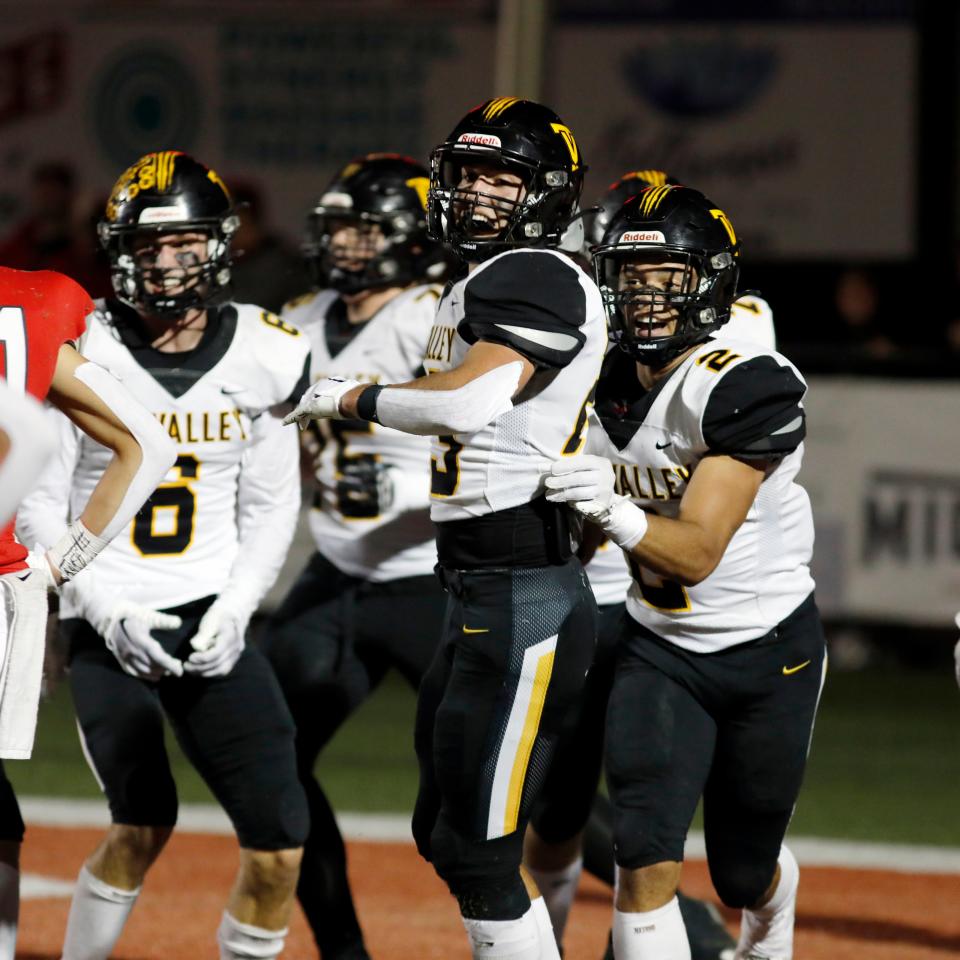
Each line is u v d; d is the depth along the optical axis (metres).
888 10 45.28
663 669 13.11
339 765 26.47
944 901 19.23
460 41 46.16
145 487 11.35
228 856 20.73
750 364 12.62
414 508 16.06
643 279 12.92
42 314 10.91
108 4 46.78
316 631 16.23
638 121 46.50
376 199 16.45
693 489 12.47
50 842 21.17
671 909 12.51
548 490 11.91
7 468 8.22
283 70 46.66
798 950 17.09
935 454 35.22
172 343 14.32
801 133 45.94
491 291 11.70
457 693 12.15
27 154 47.19
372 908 18.44
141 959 16.33
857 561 35.81
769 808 13.32
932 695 33.31
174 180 13.93
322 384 12.20
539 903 12.62
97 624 13.85
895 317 45.66
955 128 45.19
